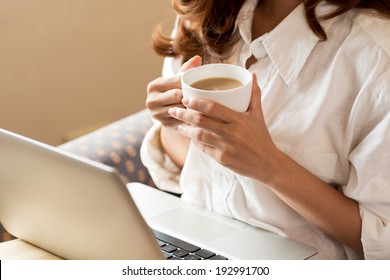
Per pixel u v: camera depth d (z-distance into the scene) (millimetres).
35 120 2623
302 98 1421
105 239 1179
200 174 1551
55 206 1197
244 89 1187
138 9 2717
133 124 1992
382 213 1404
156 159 1709
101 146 1899
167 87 1389
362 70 1359
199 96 1181
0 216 1347
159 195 1632
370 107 1353
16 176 1211
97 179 1089
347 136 1390
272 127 1439
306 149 1416
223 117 1192
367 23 1364
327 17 1387
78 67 2658
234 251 1385
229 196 1505
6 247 1358
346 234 1427
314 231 1493
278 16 1493
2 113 2541
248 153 1268
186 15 1563
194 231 1465
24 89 2561
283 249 1389
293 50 1425
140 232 1128
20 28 2482
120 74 2773
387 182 1368
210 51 1582
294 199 1377
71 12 2570
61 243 1271
